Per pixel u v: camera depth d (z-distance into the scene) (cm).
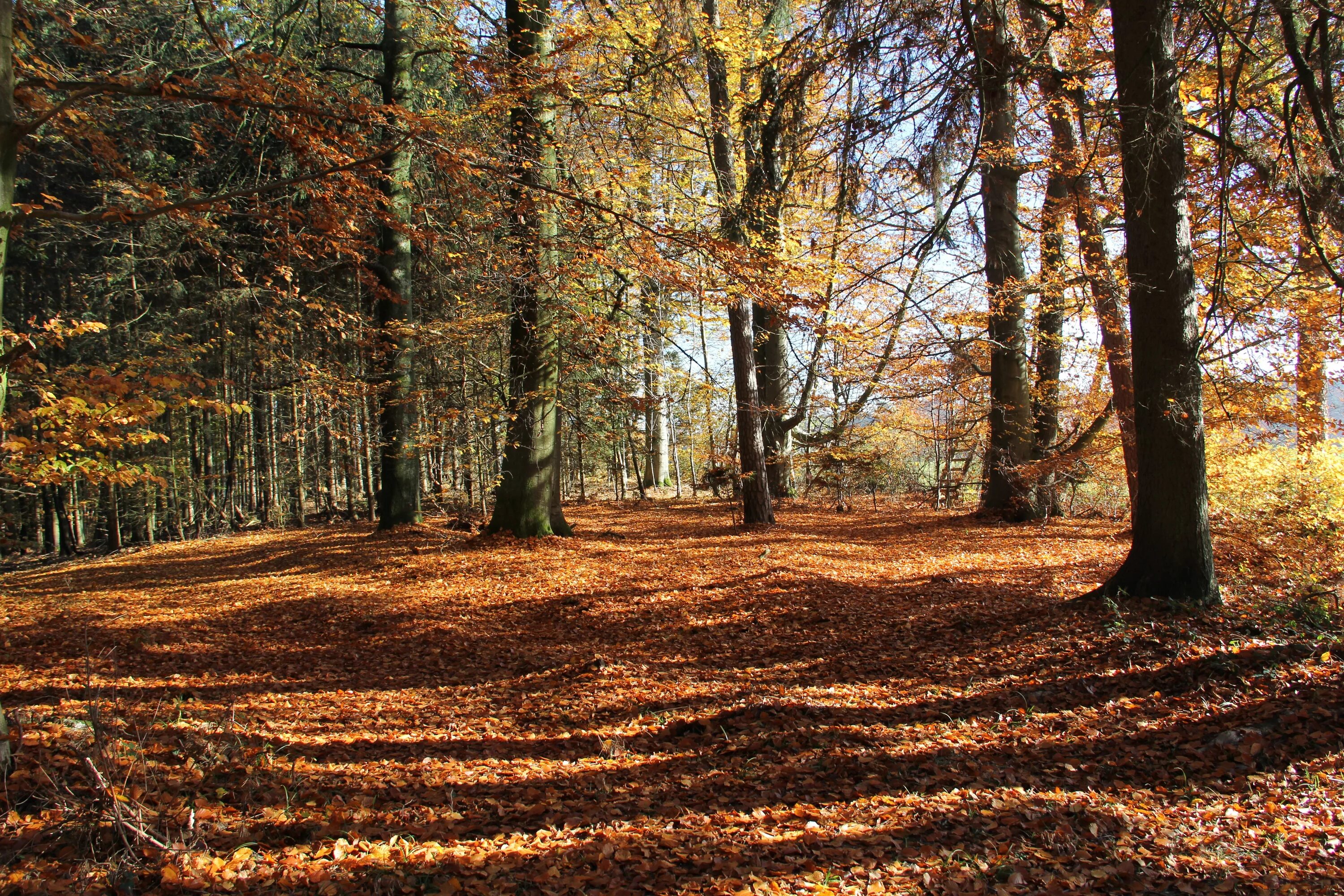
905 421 2406
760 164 1005
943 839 395
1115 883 343
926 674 689
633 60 1211
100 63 1069
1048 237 1349
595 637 903
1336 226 655
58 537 2469
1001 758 504
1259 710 491
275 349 1953
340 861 376
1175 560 703
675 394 1980
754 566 1140
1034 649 689
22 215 454
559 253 1214
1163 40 683
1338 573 785
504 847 408
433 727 662
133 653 889
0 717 414
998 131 951
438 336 1448
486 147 742
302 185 586
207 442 2534
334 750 587
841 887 353
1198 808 406
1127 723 523
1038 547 1239
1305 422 1179
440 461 2425
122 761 452
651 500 2705
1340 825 370
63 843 356
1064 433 1753
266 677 813
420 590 1159
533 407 1497
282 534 2227
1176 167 687
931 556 1228
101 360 1966
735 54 1328
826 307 729
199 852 366
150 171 1493
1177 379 695
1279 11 598
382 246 1691
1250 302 977
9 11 447
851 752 530
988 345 1533
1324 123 607
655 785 507
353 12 1652
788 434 2377
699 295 720
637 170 1270
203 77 607
